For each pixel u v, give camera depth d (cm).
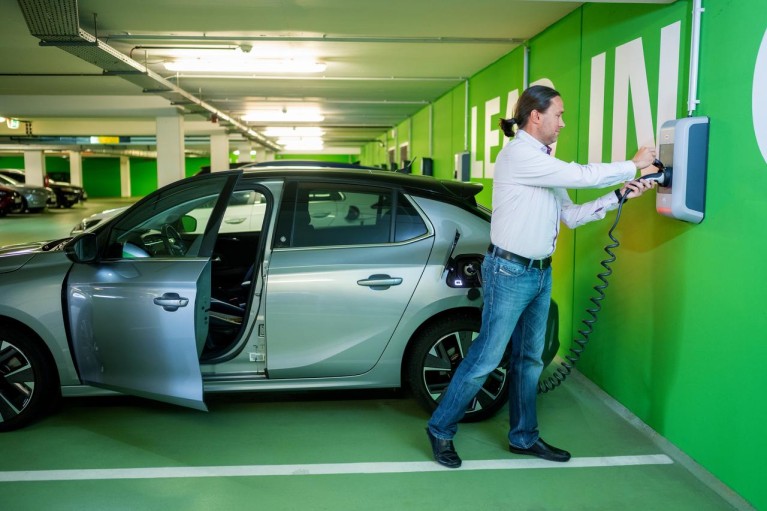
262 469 300
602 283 405
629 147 377
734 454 271
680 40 319
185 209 350
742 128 261
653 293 340
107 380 332
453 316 343
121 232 341
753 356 257
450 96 997
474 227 346
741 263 263
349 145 2925
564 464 306
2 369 337
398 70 818
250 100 1180
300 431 344
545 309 294
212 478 291
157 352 321
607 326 399
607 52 411
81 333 330
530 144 272
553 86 531
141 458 311
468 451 321
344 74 861
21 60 893
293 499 273
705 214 289
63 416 362
